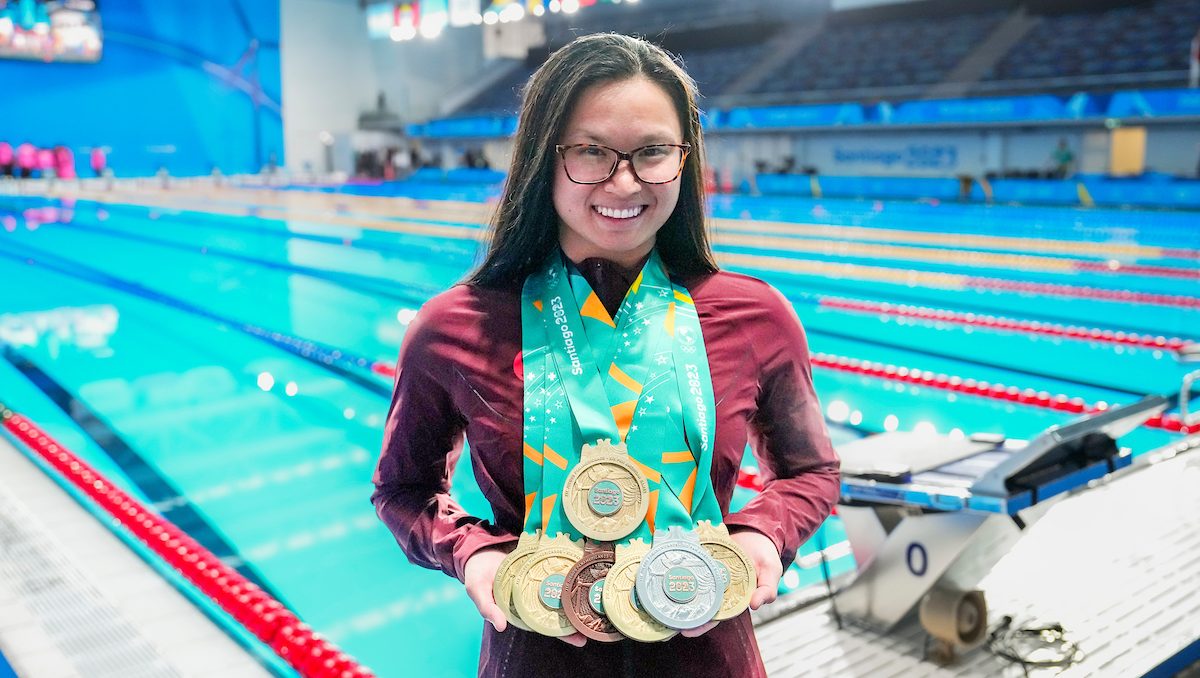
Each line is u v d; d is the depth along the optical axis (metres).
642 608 1.06
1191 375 3.81
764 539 1.16
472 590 1.12
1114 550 2.79
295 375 5.49
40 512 3.27
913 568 2.23
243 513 3.54
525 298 1.22
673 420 1.13
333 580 3.03
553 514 1.11
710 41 23.27
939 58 19.11
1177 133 14.19
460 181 21.47
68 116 20.30
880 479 2.15
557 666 1.15
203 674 2.31
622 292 1.23
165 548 3.00
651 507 1.11
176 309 7.34
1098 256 9.52
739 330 1.21
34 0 19.16
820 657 2.27
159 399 4.99
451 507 1.27
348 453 4.20
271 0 22.92
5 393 5.07
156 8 21.22
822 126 17.08
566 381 1.14
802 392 1.26
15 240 11.08
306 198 17.31
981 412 4.76
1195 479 3.31
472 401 1.18
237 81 22.75
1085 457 2.20
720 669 1.16
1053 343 6.17
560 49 1.19
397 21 18.77
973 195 14.98
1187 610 2.43
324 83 24.28
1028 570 2.69
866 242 10.88
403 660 2.58
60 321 6.85
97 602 2.65
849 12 21.56
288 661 2.44
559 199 1.17
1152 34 17.05
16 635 2.46
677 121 1.17
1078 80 15.34
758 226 12.48
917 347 6.11
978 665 2.22
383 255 10.28
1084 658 2.23
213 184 21.09
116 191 18.97
